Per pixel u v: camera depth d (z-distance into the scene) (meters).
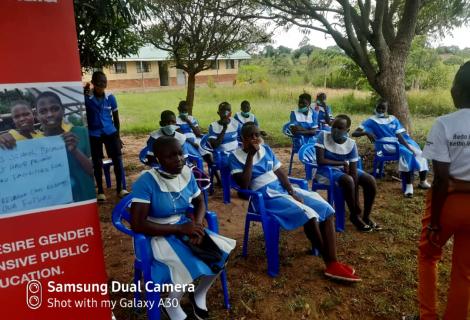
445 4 7.50
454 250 2.38
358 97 16.08
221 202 5.38
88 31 5.07
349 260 3.62
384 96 6.88
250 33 9.13
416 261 3.56
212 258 2.60
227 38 9.00
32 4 1.91
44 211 2.09
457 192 2.26
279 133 10.10
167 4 7.98
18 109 1.95
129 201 2.76
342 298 3.06
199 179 4.34
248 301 3.02
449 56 21.73
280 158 7.77
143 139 10.62
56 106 2.04
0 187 1.96
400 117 6.84
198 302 2.79
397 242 3.95
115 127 5.48
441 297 3.04
